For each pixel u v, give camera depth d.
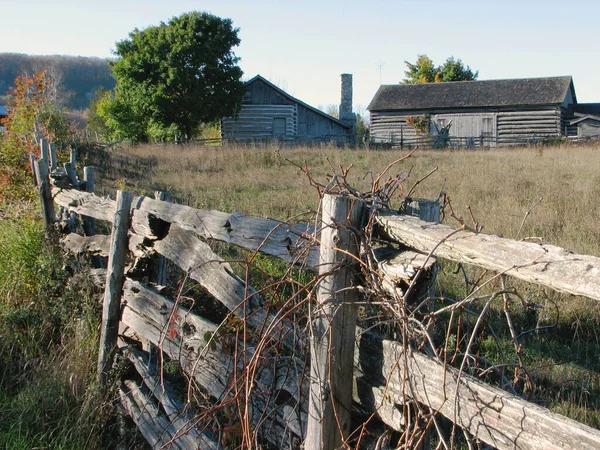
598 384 4.07
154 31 33.41
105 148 21.86
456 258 2.00
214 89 33.59
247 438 2.65
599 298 1.57
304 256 2.57
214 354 3.24
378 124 35.38
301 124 35.12
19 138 10.72
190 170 17.39
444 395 1.94
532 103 31.77
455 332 4.49
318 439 2.41
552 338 4.77
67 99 79.81
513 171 14.61
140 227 4.04
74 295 5.24
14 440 3.82
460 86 35.12
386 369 2.28
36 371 4.57
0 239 6.54
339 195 2.35
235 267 5.55
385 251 2.32
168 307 3.73
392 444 2.34
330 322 2.32
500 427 1.83
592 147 22.88
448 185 12.55
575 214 8.76
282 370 2.79
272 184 14.28
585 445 1.60
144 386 4.08
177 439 3.49
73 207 5.44
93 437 3.96
